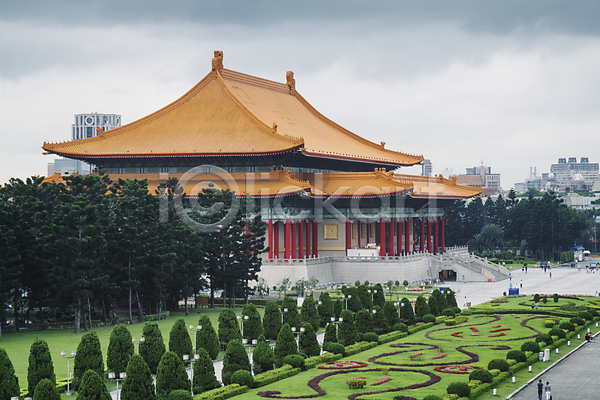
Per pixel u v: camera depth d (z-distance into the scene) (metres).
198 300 181.12
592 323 149.12
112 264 148.88
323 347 121.44
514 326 145.00
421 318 150.62
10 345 123.19
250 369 100.44
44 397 76.81
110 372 99.31
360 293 156.75
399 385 98.94
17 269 135.25
